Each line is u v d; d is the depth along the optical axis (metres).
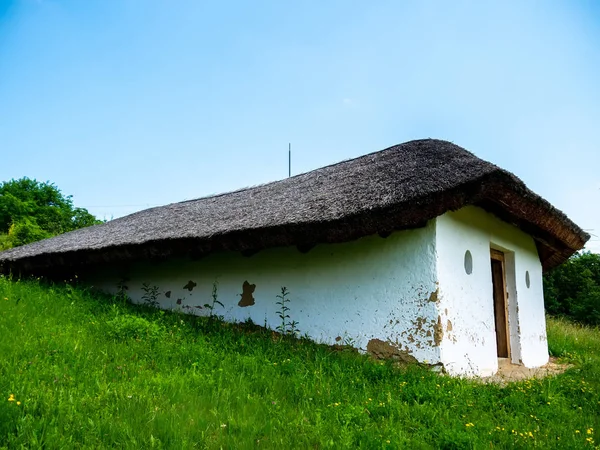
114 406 2.94
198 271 6.93
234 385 3.59
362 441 2.74
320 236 4.88
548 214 5.83
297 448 2.61
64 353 3.95
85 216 23.83
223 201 8.78
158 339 4.75
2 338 4.18
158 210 10.45
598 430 3.29
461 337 5.02
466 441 2.82
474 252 5.66
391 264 5.08
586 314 15.47
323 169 8.10
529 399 3.92
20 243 18.69
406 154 6.37
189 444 2.52
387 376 4.18
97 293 7.58
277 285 5.99
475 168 4.64
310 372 4.12
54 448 2.39
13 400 2.77
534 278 7.73
